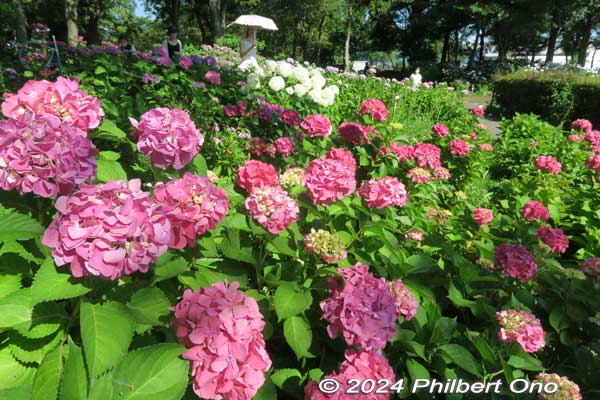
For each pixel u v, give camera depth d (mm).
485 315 2230
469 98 21609
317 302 2033
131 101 4008
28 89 1639
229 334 1239
